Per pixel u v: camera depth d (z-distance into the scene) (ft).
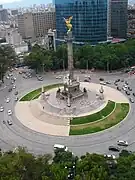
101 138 507.71
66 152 414.82
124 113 599.98
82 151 468.75
